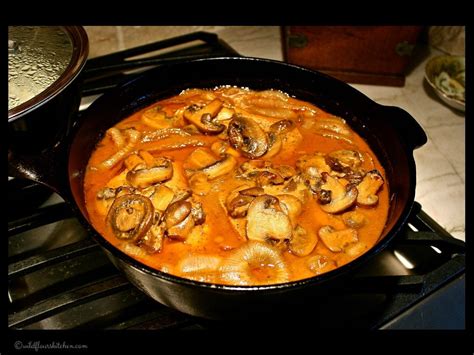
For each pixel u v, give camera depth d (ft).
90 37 2.14
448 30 2.35
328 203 1.33
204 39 2.23
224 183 1.39
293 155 1.51
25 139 1.42
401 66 2.19
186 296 1.10
